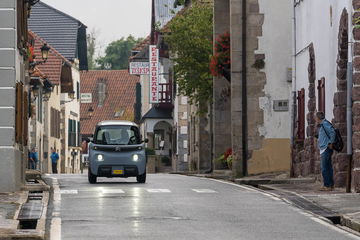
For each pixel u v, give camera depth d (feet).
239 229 103.65
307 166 200.03
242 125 236.43
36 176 211.61
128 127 199.62
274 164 236.02
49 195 149.07
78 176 234.58
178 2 318.04
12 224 101.76
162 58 481.05
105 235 97.19
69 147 543.80
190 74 303.89
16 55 153.79
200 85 301.02
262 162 236.22
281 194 149.48
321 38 183.62
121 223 108.58
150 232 100.12
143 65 495.41
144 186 177.68
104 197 144.87
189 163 392.06
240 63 236.84
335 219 117.39
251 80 236.43
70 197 144.77
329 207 127.24
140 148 197.26
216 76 255.91
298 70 212.23
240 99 236.63
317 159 188.34
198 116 340.59
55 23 537.65
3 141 150.61
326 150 157.48
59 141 500.74
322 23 182.39
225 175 245.24
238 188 167.73
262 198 142.92
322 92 182.19
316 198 138.62
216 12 274.16
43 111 437.17
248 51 236.63
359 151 149.89
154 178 219.41
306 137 201.16
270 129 236.22
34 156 361.92
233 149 236.63
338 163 164.96
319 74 185.98
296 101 214.07
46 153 453.17
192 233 99.55
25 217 112.88
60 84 504.02
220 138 274.57
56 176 235.40
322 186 162.71
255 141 236.22
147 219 113.19
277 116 236.02
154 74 461.78
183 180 205.67
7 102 151.02
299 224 108.68
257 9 236.43
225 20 273.95
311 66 196.13
